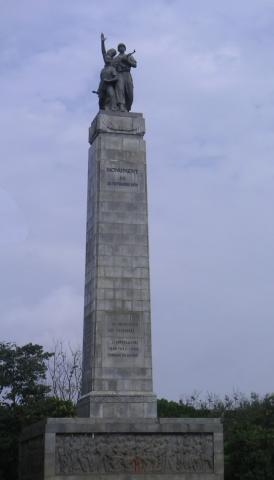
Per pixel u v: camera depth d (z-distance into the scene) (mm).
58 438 41031
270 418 72688
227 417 78625
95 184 47531
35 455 43344
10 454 64938
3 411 67312
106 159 47656
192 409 81500
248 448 54594
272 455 54188
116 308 45750
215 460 42594
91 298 46312
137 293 46219
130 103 50531
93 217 47344
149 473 41719
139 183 47719
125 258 46531
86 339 46688
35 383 73750
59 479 40469
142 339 45656
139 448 41938
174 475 41938
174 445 42406
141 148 48250
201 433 42875
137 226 47094
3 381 71500
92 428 41500
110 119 48281
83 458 41062
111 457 41438
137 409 44250
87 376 45656
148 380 45156
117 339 45375
